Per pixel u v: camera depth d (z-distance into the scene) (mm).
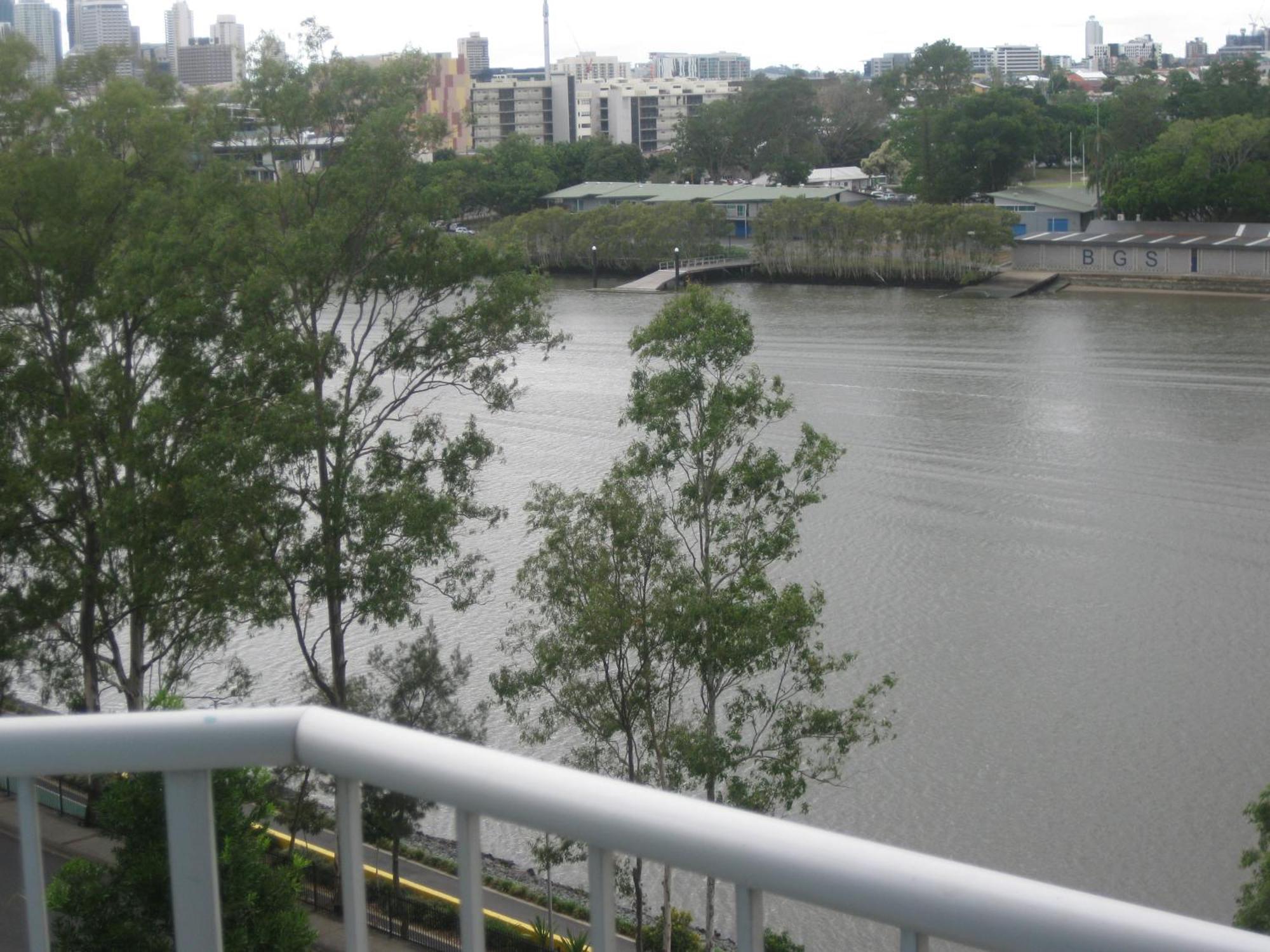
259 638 27641
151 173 20219
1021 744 23578
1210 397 50062
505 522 35531
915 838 20844
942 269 85938
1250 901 12500
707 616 16641
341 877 1654
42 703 20750
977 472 41375
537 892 16469
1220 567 32562
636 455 19172
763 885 1353
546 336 20891
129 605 18125
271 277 18359
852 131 145250
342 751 1607
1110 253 82562
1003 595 30906
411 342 20438
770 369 57906
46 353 19891
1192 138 91438
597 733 17328
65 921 7176
